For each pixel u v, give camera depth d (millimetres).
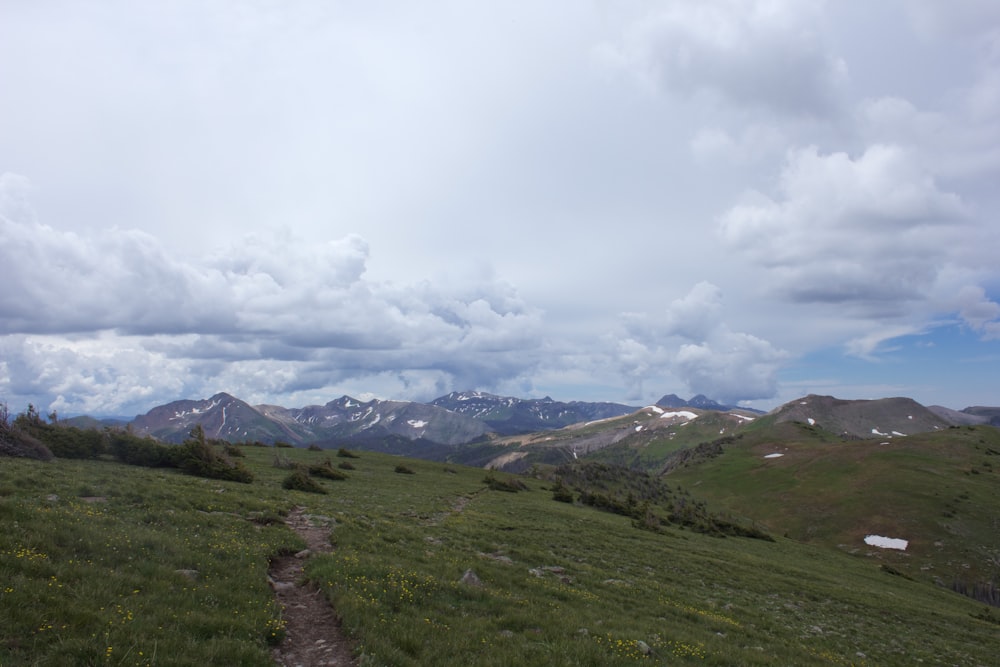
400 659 12055
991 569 104875
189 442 43938
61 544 14664
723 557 49281
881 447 192375
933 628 37594
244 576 16047
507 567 26000
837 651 24094
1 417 36219
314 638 13406
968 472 157000
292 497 36406
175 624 11445
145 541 16719
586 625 17391
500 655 13141
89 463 37312
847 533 132625
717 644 18875
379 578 18016
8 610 9758
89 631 10125
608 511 75188
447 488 63844
